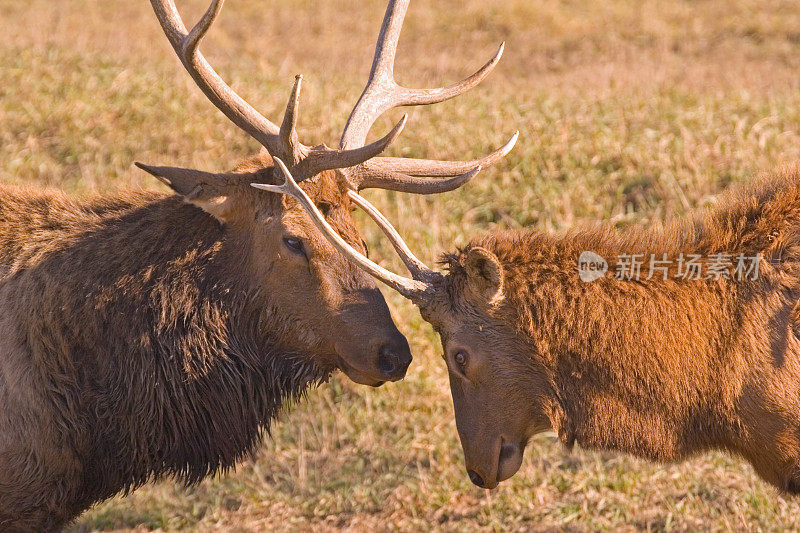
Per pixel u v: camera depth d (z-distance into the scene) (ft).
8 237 35.60
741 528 41.83
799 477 32.65
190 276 34.71
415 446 49.65
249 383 35.45
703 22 129.39
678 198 63.87
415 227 63.87
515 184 67.97
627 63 113.50
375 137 73.51
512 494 45.42
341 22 135.23
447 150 71.67
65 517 34.81
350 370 34.78
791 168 34.01
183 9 136.15
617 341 32.04
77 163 73.56
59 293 34.04
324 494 47.06
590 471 46.50
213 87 34.83
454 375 33.50
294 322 34.76
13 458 33.22
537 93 86.02
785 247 32.27
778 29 123.75
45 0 134.31
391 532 43.98
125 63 93.20
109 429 34.19
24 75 86.69
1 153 74.28
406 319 56.95
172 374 34.47
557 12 135.85
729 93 83.71
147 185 68.90
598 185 66.69
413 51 123.13
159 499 47.65
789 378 31.68
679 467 46.50
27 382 33.37
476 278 31.73
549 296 32.12
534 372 32.60
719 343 32.04
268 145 34.78
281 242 34.06
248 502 46.98
